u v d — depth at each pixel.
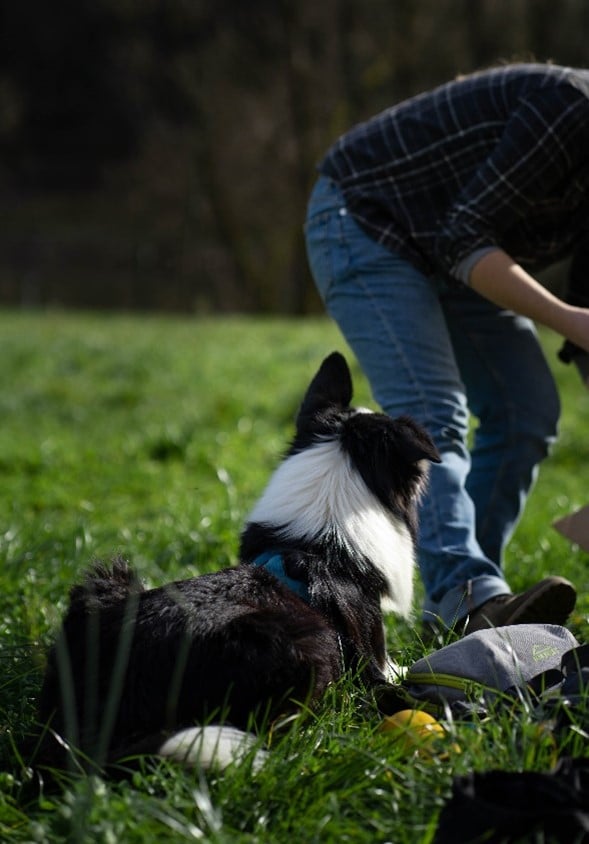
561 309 4.12
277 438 10.75
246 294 39.53
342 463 4.02
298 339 20.45
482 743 3.15
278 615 3.39
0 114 50.16
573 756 2.99
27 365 17.09
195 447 10.02
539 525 7.15
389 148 4.57
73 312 35.53
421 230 4.52
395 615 4.77
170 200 43.25
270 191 37.97
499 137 4.34
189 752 3.02
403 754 3.17
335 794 2.94
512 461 4.94
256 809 2.93
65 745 3.09
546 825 2.49
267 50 37.47
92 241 43.66
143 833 2.72
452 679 3.53
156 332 22.72
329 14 36.25
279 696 3.30
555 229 4.56
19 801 3.17
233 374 15.64
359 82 35.41
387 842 2.77
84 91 49.91
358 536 3.89
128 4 42.53
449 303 4.83
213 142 37.69
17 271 41.91
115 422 12.13
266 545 3.95
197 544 6.19
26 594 5.14
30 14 50.09
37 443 10.49
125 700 3.19
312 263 4.88
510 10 33.81
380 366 4.60
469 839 2.56
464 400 4.66
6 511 7.69
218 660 3.24
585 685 3.29
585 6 32.66
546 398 4.95
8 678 4.03
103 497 8.30
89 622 3.35
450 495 4.46
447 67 34.41
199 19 40.09
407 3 34.47
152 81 43.22
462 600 4.37
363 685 3.70
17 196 48.91
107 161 49.28
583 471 10.02
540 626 3.76
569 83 4.11
